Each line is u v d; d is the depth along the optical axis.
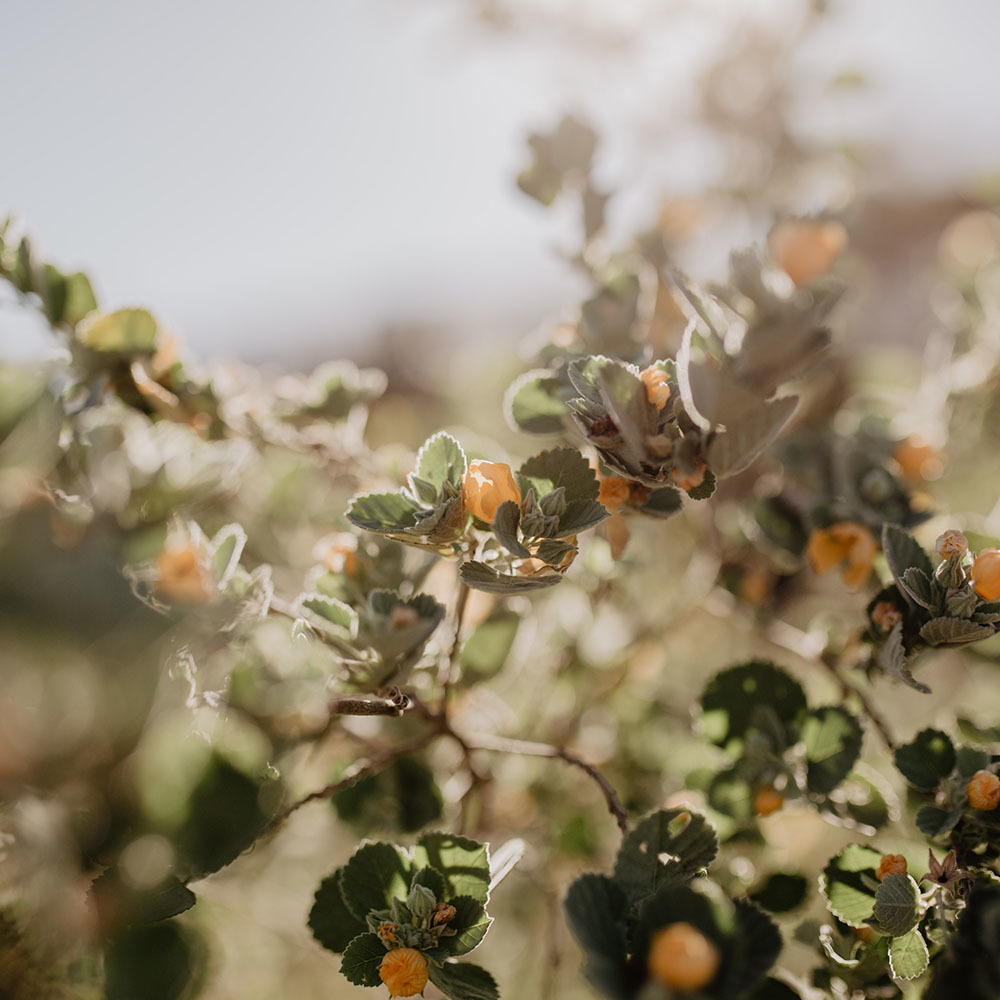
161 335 0.30
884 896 0.22
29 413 0.27
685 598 0.40
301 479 0.40
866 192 0.49
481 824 0.33
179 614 0.21
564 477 0.23
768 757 0.27
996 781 0.23
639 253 0.36
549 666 0.38
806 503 0.31
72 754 0.19
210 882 0.27
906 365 0.43
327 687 0.23
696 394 0.22
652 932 0.20
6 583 0.19
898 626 0.24
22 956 0.20
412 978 0.22
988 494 0.38
